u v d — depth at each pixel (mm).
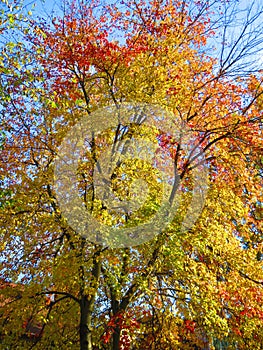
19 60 8695
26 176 11422
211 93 12898
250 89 13133
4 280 12031
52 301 12102
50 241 12250
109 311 12578
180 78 12305
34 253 12008
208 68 13141
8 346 11961
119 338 10891
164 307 11398
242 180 12148
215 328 11164
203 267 11109
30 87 8961
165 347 12133
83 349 10852
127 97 11773
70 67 12234
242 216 12266
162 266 11008
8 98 8805
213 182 12367
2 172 11562
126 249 10555
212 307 10156
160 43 12414
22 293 11016
